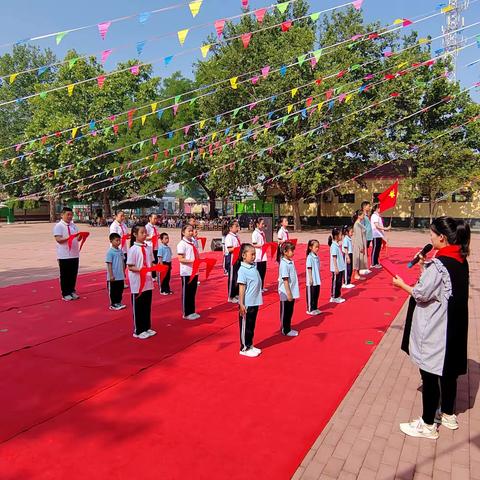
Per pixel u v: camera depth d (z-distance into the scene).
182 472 2.96
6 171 40.19
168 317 6.88
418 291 3.33
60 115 30.22
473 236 23.31
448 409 3.61
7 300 8.24
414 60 20.34
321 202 32.41
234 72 23.27
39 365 4.88
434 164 24.98
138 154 27.92
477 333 6.18
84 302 8.07
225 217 31.22
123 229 9.46
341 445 3.33
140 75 30.69
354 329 6.26
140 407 3.89
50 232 28.80
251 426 3.56
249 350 5.18
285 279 5.77
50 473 2.96
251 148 22.22
